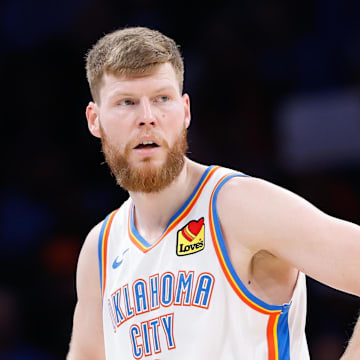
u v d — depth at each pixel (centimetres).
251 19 2761
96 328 1177
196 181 1051
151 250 1047
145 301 1034
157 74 994
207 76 2714
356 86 2647
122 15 2850
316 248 913
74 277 2605
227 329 981
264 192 976
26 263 2642
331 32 2739
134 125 991
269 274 1007
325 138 2623
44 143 2820
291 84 2695
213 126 2672
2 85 2866
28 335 2531
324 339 2302
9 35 2911
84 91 2841
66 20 2880
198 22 2797
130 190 1048
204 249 1002
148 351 1023
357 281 894
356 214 2520
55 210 2712
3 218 2712
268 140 2650
